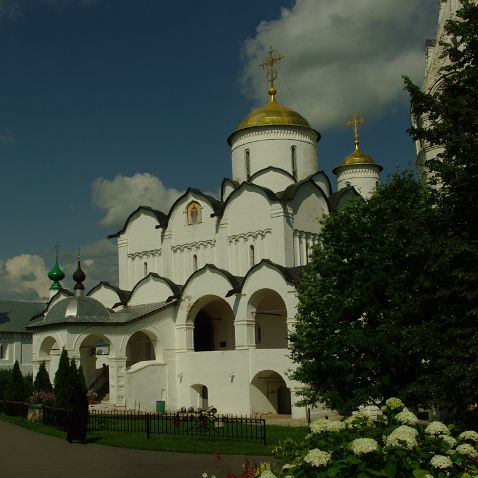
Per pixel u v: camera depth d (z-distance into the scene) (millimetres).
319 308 26594
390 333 22203
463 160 16156
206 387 42531
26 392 37281
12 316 78688
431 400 21625
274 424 34406
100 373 45688
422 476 8219
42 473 17547
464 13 17484
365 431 9375
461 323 17109
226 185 50219
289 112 50781
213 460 19625
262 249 43219
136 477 16812
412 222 17703
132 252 51062
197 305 43812
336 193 48688
